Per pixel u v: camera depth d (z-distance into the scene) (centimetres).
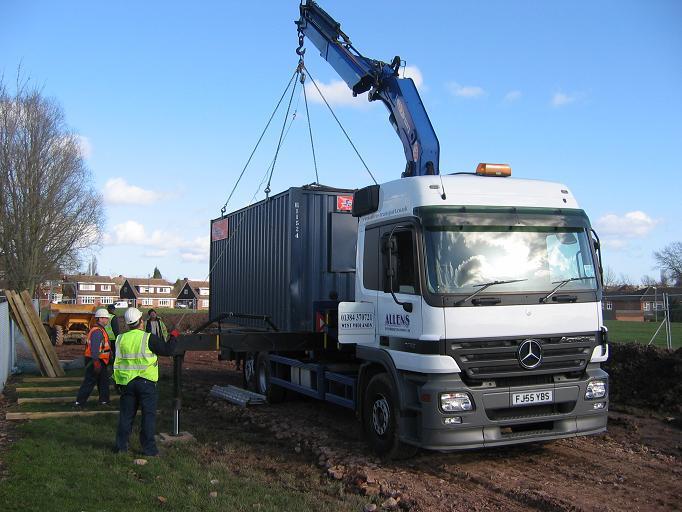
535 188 727
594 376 690
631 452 766
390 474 677
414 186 696
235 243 1368
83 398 1066
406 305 677
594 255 717
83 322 2552
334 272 1074
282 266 1090
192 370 1697
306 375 991
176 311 5272
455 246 664
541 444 802
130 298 9094
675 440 821
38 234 4041
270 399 1121
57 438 816
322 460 737
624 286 5319
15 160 3991
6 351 1398
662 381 1039
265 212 1190
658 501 594
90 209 4359
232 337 939
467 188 699
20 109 4034
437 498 605
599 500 595
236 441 846
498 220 681
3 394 1227
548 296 671
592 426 686
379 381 737
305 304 1059
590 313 692
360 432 860
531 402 652
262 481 653
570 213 718
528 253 685
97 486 612
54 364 1455
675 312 1552
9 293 1480
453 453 757
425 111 955
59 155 4147
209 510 554
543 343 665
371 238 773
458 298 643
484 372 645
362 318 763
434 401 631
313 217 1077
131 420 760
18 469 660
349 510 570
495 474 677
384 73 1012
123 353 752
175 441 822
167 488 614
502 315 653
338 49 1117
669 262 5219
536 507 583
